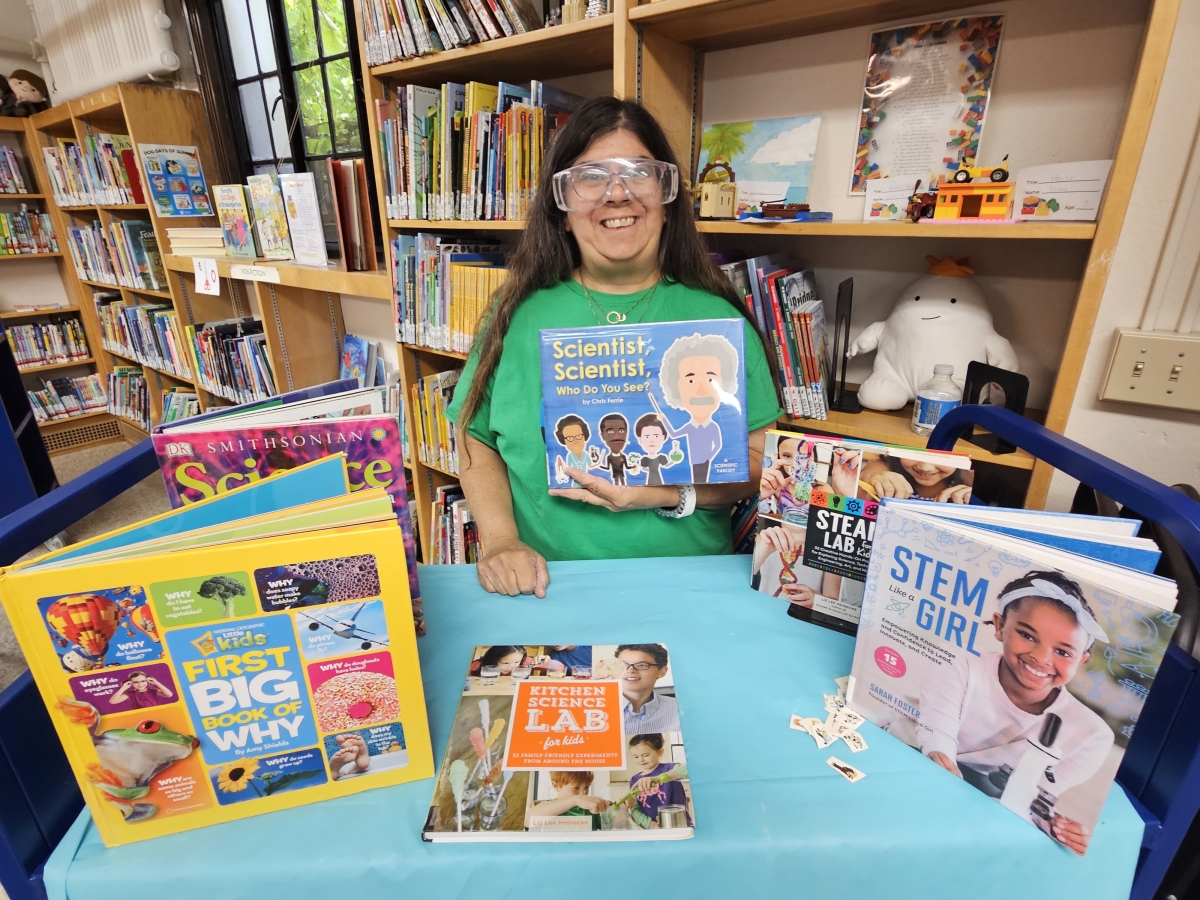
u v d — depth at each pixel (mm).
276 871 529
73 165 3268
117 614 489
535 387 1106
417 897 542
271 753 561
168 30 2709
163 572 489
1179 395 1109
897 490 747
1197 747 549
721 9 1214
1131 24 1069
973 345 1252
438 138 1663
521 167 1516
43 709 611
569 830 540
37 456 2803
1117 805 567
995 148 1248
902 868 544
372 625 540
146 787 540
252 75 2746
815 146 1431
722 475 944
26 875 580
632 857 532
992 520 597
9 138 3600
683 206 1108
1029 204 1098
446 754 613
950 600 576
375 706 567
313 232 2105
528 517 1163
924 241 1371
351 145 2498
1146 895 608
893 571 616
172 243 2760
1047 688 523
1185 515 576
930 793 580
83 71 3027
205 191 2885
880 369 1378
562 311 1126
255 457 687
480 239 2023
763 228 1247
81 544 539
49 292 3951
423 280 1852
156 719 524
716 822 551
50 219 3719
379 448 709
